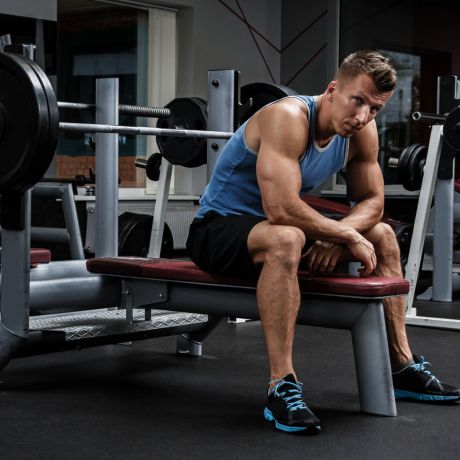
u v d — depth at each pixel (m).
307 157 2.29
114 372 2.88
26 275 2.51
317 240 2.31
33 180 2.42
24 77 2.33
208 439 2.07
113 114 3.19
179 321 2.96
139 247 5.68
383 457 1.94
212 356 3.18
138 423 2.22
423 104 8.14
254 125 2.32
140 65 7.94
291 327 2.20
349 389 2.65
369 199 2.45
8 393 2.56
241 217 2.37
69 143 7.50
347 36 8.38
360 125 2.19
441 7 7.99
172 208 7.48
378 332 2.28
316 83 8.48
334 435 2.11
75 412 2.33
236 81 3.18
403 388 2.48
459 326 3.89
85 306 2.76
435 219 4.91
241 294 2.46
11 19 6.57
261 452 1.96
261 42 8.54
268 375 2.85
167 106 3.96
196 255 2.47
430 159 4.23
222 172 2.43
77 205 6.48
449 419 2.28
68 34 7.57
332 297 2.30
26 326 2.52
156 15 7.95
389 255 2.44
